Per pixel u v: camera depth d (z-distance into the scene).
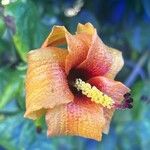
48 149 0.30
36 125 0.26
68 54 0.21
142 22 0.36
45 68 0.21
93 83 0.23
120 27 0.37
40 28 0.28
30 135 0.29
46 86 0.21
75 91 0.22
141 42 0.36
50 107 0.21
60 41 0.22
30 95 0.21
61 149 0.33
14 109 0.30
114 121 0.35
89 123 0.22
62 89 0.21
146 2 0.35
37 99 0.21
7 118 0.30
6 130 0.29
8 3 0.27
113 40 0.37
